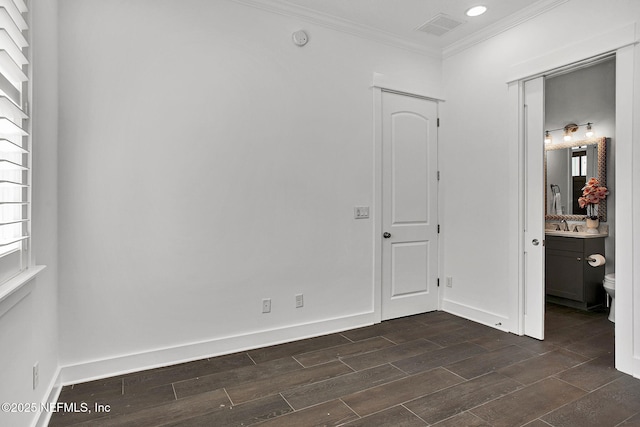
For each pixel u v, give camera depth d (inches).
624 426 72.1
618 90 95.5
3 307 51.8
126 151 95.8
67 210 89.6
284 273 117.5
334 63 126.6
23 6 61.5
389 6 117.2
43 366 74.9
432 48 146.8
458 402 81.0
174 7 101.6
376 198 134.6
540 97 117.4
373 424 73.0
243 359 104.1
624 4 94.8
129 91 96.1
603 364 100.2
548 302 166.7
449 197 148.8
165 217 100.3
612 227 155.9
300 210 120.2
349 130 129.6
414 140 145.6
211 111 106.2
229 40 108.8
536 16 116.0
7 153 59.5
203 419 74.9
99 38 93.0
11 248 61.4
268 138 114.7
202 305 105.1
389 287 140.3
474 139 137.8
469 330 127.8
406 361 102.4
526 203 122.1
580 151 167.8
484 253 134.4
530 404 80.1
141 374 94.6
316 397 83.4
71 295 90.0
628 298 94.0
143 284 97.8
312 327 122.3
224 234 108.0
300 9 118.1
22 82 64.1
